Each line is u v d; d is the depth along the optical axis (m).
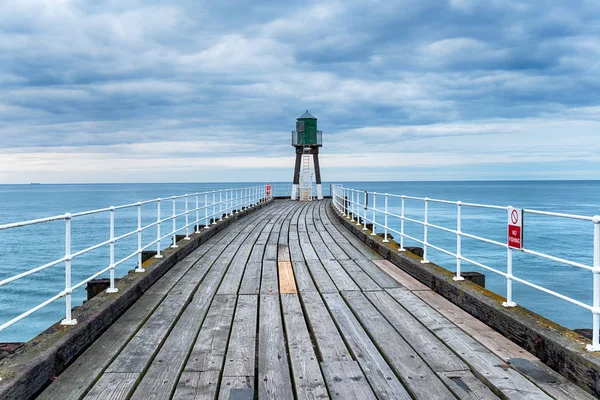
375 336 4.54
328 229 14.14
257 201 24.38
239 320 5.14
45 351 3.51
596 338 3.37
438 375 3.62
